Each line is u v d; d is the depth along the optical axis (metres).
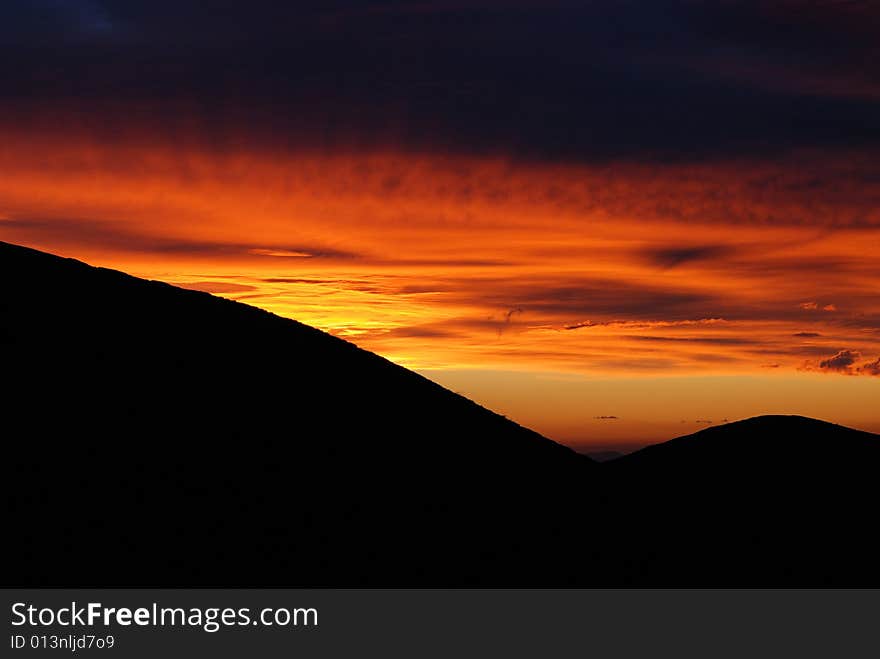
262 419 46.91
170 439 42.41
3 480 36.59
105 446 40.44
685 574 48.09
